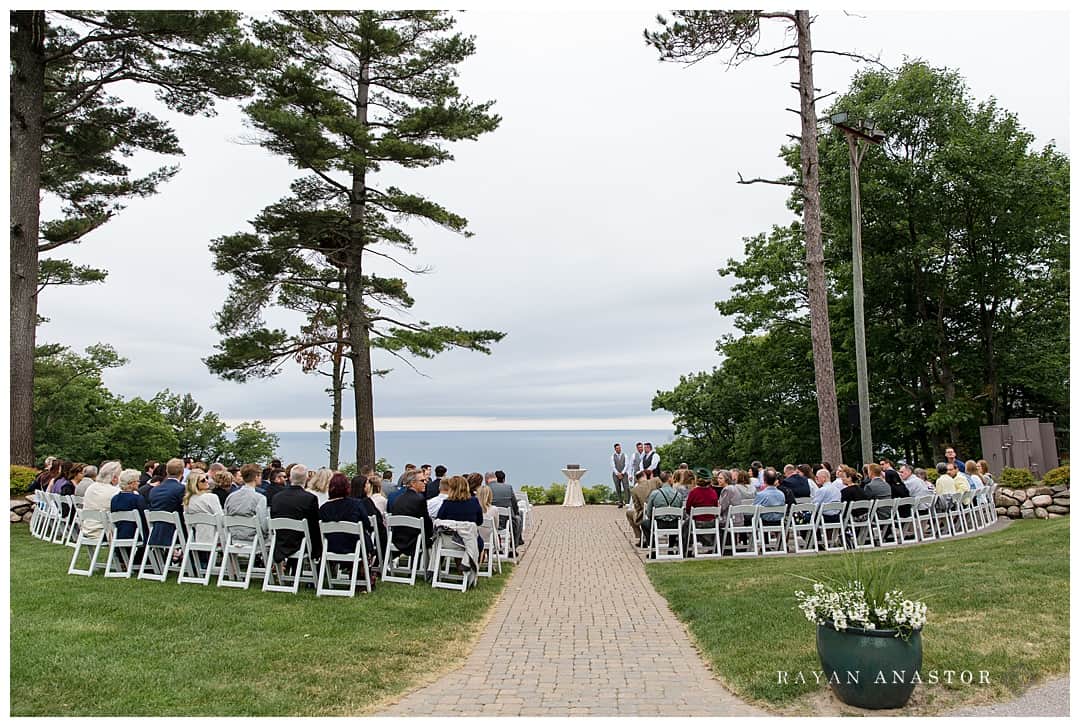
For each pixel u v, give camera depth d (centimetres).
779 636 739
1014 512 1677
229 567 1011
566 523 2058
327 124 2058
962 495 1465
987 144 2358
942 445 2722
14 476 1616
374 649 714
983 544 1186
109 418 4666
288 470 1203
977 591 850
